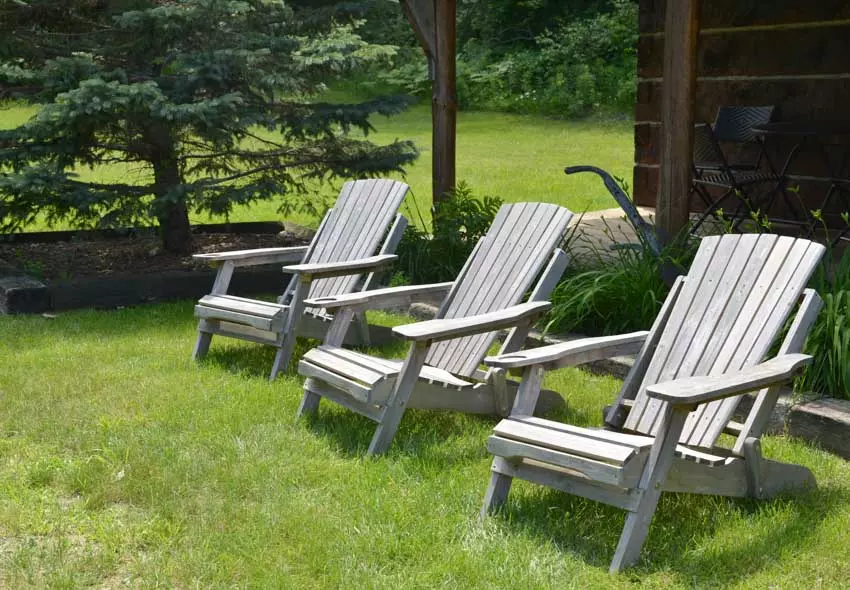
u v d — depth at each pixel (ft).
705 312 12.37
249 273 23.65
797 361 11.10
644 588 9.64
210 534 10.80
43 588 9.73
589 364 17.11
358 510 11.39
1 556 10.43
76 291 21.88
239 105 23.36
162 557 10.27
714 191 30.30
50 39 24.20
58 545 10.66
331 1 25.88
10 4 23.03
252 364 17.85
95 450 13.32
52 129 21.52
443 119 24.22
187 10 21.84
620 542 10.05
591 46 82.89
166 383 16.33
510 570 9.93
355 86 88.48
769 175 26.02
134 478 12.32
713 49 30.22
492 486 11.37
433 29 23.94
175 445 13.43
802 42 27.84
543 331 17.87
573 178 46.11
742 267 12.26
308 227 28.73
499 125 74.54
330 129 25.02
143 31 22.70
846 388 13.79
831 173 24.71
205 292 23.26
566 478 10.69
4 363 17.56
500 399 14.43
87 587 9.84
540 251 15.15
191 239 26.27
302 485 12.26
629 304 17.39
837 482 12.25
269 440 13.66
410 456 13.11
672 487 10.66
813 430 13.53
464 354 14.99
